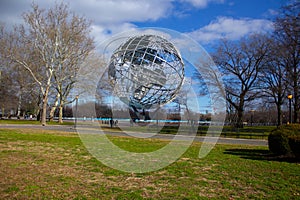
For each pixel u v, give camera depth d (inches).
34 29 1141.1
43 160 324.2
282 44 856.9
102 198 193.0
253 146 563.2
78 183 230.8
